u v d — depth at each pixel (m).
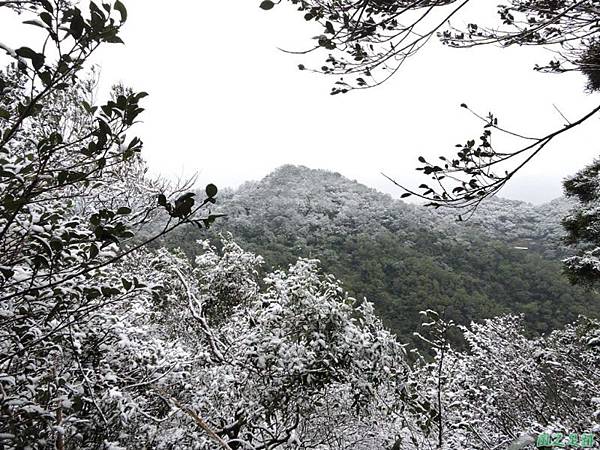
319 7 2.04
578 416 5.26
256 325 4.78
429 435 4.91
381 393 4.58
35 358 2.32
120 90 3.89
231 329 6.01
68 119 3.30
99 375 2.84
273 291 5.00
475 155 2.03
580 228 5.20
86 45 1.18
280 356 4.11
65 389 2.46
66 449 2.34
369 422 5.13
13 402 1.83
